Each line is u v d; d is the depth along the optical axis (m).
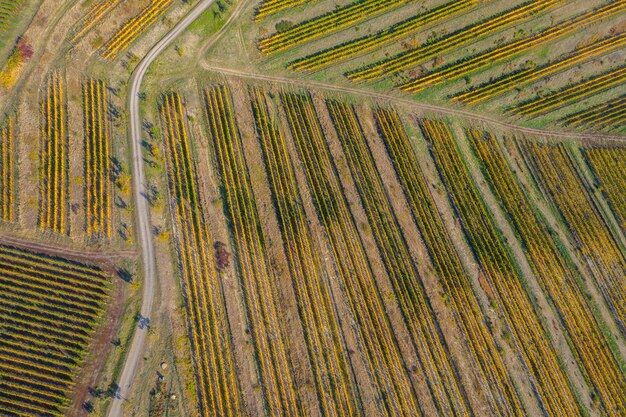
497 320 43.56
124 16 46.03
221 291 39.47
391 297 42.38
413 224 45.72
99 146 41.41
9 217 36.97
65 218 38.25
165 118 44.66
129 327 36.50
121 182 40.44
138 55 45.94
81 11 44.28
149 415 34.66
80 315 35.84
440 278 44.03
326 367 39.16
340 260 42.84
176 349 36.75
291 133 47.28
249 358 38.06
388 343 40.84
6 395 32.97
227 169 44.12
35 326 34.78
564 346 43.84
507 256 46.12
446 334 42.00
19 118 39.53
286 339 39.28
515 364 42.38
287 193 44.41
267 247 41.91
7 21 41.28
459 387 40.62
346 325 40.72
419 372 40.38
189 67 47.47
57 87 41.66
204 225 41.41
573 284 46.38
